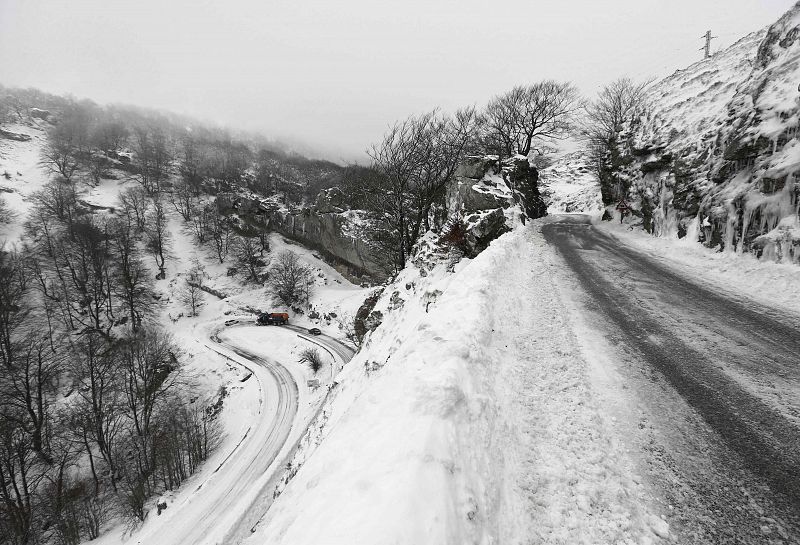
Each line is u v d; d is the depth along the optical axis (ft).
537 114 106.01
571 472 12.85
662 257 45.09
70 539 63.57
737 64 59.93
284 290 157.38
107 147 253.85
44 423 83.87
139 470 75.77
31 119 309.42
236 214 209.15
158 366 103.40
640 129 70.33
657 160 58.49
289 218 200.85
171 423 84.69
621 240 56.59
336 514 9.80
